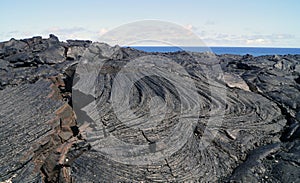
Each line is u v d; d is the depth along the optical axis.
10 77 13.03
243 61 17.88
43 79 12.72
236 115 11.48
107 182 8.25
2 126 9.57
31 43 18.09
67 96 12.03
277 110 12.13
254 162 9.12
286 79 14.83
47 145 9.24
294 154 9.20
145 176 8.53
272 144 10.02
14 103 10.88
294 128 10.60
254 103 12.33
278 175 8.55
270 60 18.30
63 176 8.41
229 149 9.87
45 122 9.91
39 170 8.60
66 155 9.00
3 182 7.79
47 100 11.09
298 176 8.38
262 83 14.27
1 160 8.28
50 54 15.32
